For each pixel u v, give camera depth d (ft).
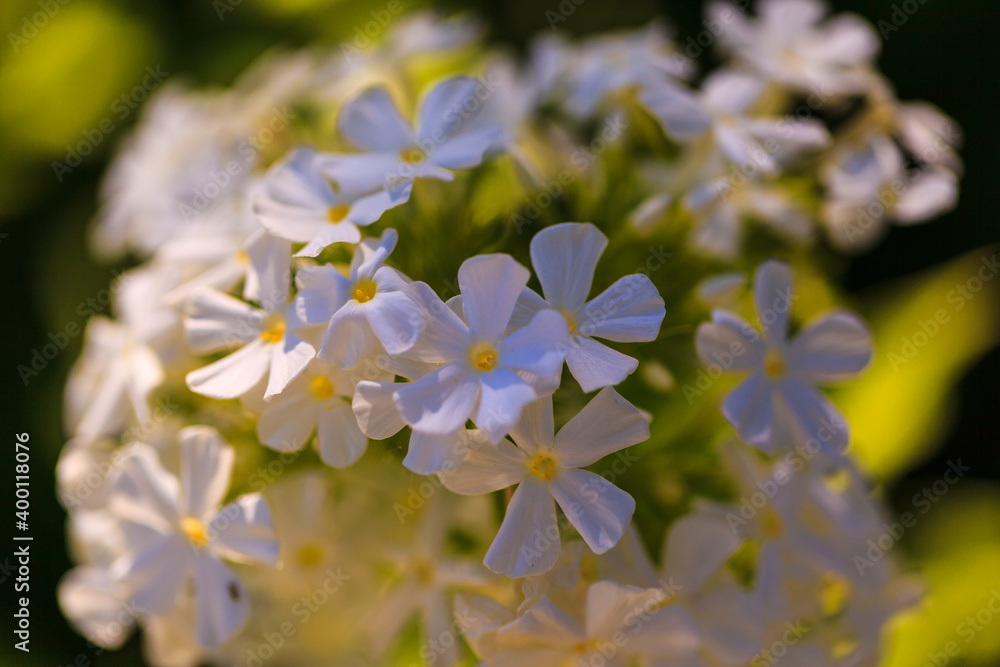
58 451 1.19
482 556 1.01
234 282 1.00
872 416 1.17
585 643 0.96
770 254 1.16
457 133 1.00
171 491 1.00
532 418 0.92
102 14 1.22
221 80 1.25
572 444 0.92
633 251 1.04
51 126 1.23
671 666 0.97
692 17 1.28
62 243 1.23
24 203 1.23
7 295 1.21
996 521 1.19
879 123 1.15
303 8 1.24
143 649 1.16
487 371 0.91
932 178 1.15
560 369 0.90
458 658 1.01
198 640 0.98
